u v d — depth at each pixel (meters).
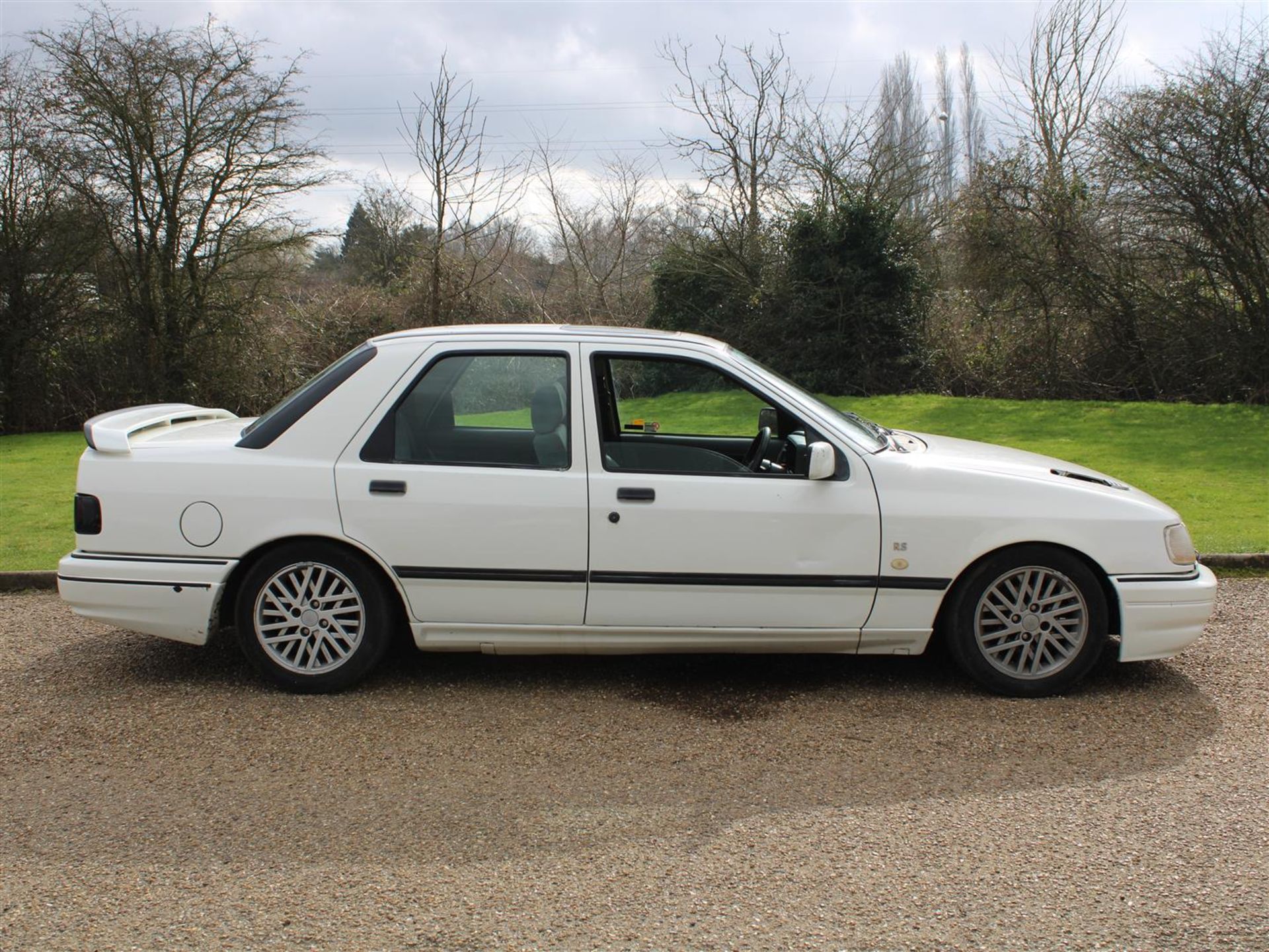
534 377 4.63
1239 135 14.79
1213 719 4.31
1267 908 2.87
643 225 26.19
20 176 16.39
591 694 4.64
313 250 19.08
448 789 3.68
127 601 4.57
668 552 4.48
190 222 17.77
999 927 2.78
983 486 4.52
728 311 21.89
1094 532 4.47
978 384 19.23
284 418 4.62
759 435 4.91
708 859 3.17
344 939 2.74
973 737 4.14
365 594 4.59
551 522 4.48
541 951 2.68
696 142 21.70
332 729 4.23
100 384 17.56
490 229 24.17
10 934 2.77
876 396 19.47
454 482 4.51
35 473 11.80
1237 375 16.03
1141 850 3.20
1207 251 15.71
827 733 4.19
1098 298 17.17
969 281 18.75
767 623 4.55
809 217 20.17
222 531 4.52
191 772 3.82
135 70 16.70
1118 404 16.39
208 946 2.71
